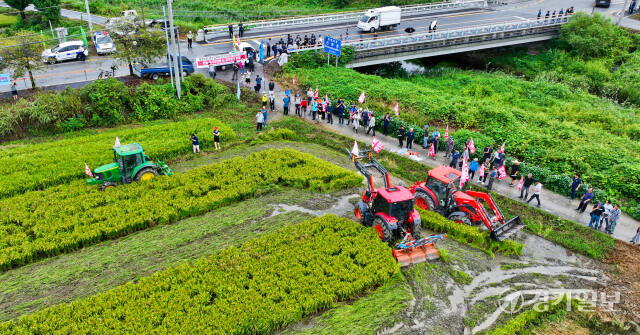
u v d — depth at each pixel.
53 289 17.16
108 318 15.34
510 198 26.03
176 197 23.62
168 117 35.47
